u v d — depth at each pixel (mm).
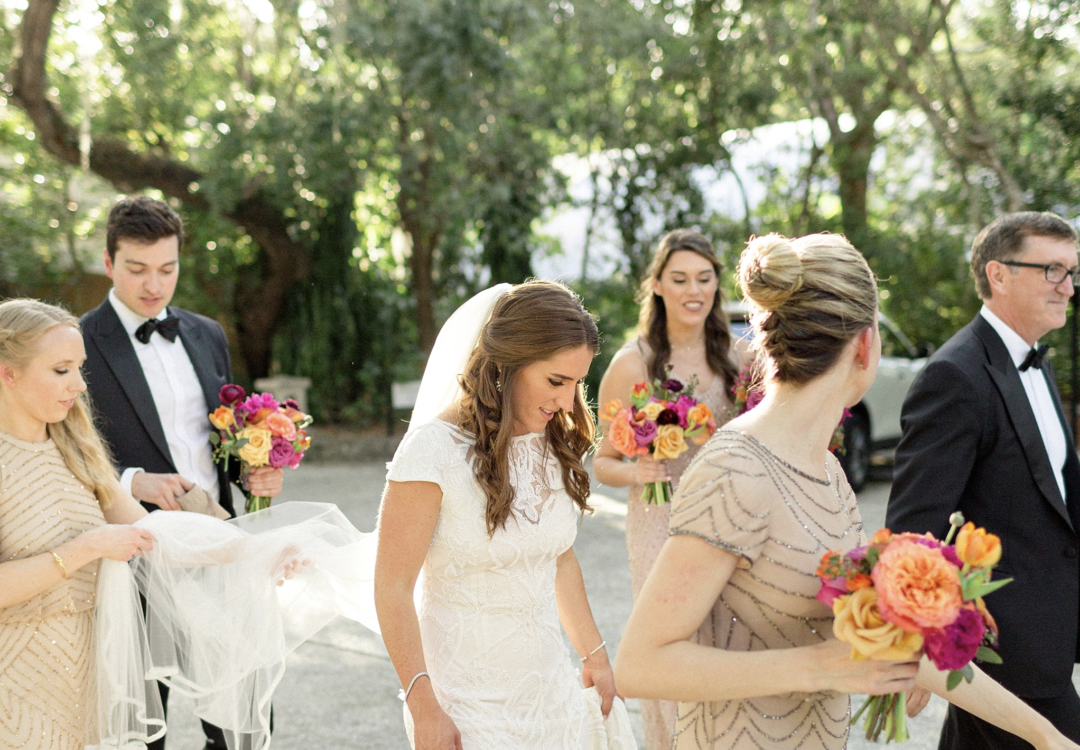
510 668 2143
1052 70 11164
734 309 7469
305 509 2928
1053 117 10672
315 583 2703
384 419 14031
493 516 2092
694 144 13438
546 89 12648
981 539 1369
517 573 2164
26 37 10383
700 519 1537
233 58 12625
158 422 3232
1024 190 11117
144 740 2510
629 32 12250
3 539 2289
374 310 14234
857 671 1408
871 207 15773
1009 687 2492
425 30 10734
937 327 13773
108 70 11734
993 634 1450
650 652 1534
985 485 2551
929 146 13484
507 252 13922
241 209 12977
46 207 13688
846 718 1691
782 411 1650
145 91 11523
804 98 13047
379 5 11031
